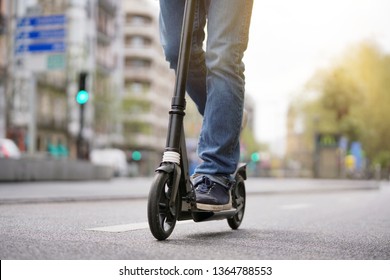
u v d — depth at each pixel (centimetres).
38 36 2645
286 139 10975
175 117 441
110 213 739
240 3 481
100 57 7219
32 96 2794
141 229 501
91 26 6712
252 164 7669
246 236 491
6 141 2925
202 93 531
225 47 480
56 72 5916
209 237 474
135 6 9862
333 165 4756
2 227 503
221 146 486
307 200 1411
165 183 432
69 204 1015
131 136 8381
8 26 4666
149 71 9812
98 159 5203
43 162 2656
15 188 1830
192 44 512
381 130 6712
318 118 6072
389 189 3362
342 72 6091
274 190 2081
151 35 9900
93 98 6325
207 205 470
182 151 448
